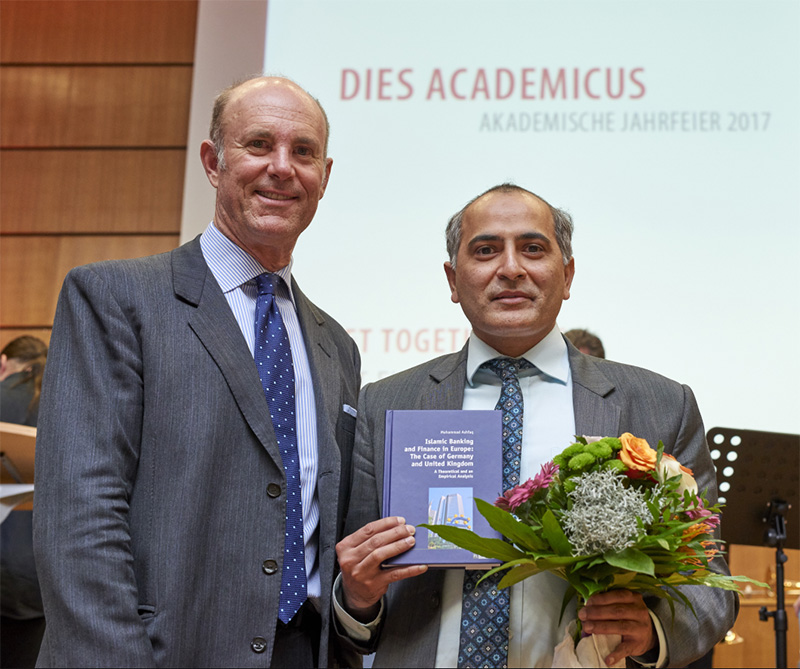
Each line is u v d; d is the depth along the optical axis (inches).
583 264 158.6
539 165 162.4
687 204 159.0
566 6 166.7
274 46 170.9
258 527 70.9
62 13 197.8
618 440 65.1
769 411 152.9
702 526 62.3
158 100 194.5
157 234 190.2
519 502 63.2
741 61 162.6
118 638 64.4
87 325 72.9
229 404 72.7
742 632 161.8
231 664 67.7
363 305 160.7
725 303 156.1
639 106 162.6
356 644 73.4
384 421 78.0
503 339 76.7
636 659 69.4
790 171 159.0
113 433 69.8
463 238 78.2
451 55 167.0
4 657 123.3
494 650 67.1
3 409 161.6
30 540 126.9
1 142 194.2
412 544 66.1
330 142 165.5
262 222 79.1
